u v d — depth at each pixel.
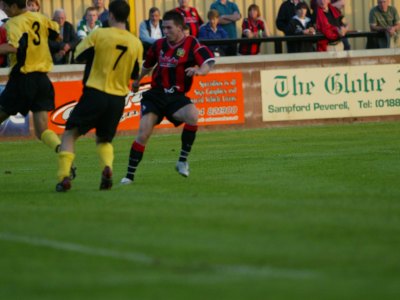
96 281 14.28
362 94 46.72
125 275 14.59
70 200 22.50
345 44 49.28
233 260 15.38
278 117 45.91
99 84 23.66
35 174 29.55
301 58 46.06
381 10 49.41
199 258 15.58
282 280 14.03
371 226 18.08
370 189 23.59
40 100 26.20
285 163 30.59
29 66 25.91
